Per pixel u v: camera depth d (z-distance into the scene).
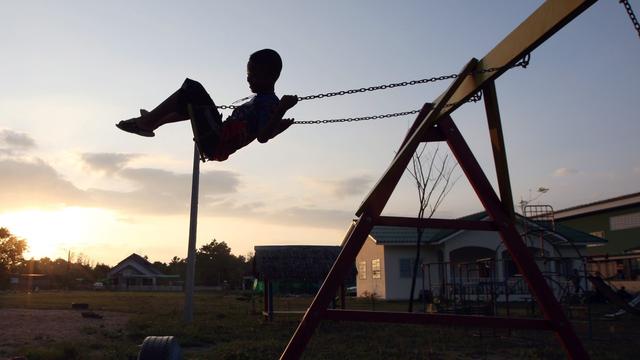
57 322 19.27
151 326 16.42
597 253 39.25
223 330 15.42
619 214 37.97
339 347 12.03
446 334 14.67
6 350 11.84
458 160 6.28
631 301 21.14
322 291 5.69
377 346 12.26
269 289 19.00
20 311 25.61
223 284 85.19
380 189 5.86
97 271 124.50
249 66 4.66
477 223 6.17
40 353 10.57
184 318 17.98
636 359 10.86
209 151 4.59
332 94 5.02
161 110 4.59
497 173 6.19
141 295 53.91
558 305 5.92
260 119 4.50
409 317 5.78
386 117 6.03
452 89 5.50
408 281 33.91
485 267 20.56
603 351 11.91
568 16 4.37
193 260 18.19
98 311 25.67
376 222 5.91
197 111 4.50
